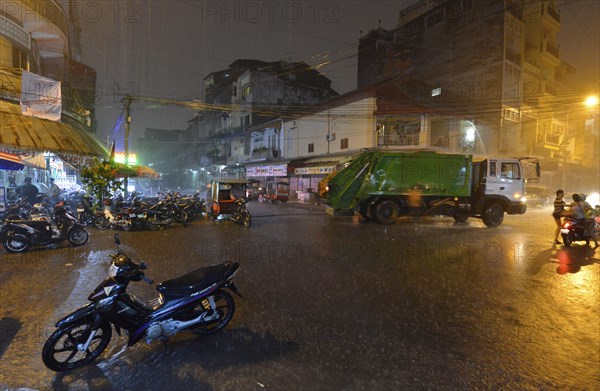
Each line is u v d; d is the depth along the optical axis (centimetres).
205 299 400
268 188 3162
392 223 1312
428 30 2828
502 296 523
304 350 360
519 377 314
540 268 686
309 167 2541
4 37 1215
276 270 657
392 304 486
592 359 346
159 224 1178
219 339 387
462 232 1147
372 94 2231
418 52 2888
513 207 1306
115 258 365
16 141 987
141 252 815
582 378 313
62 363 332
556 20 2988
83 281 590
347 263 712
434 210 1321
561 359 345
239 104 3903
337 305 482
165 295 375
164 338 367
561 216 934
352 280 595
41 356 345
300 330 406
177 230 1171
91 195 1385
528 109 2666
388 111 2242
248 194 2939
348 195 1316
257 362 339
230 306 418
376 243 933
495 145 2470
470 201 1343
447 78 2709
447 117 2308
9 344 379
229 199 1330
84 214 1216
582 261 749
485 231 1177
